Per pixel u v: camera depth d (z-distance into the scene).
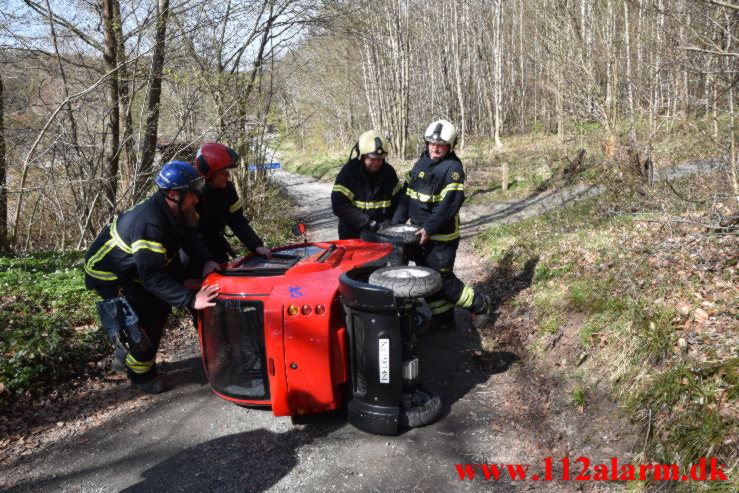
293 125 15.00
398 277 3.43
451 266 4.93
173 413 4.02
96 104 9.85
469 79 40.25
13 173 10.29
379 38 25.36
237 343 3.89
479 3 36.06
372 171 5.06
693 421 2.85
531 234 8.62
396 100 31.52
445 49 33.97
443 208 4.73
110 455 3.47
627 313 3.98
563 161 17.36
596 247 6.05
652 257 4.96
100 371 4.79
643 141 10.35
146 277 3.82
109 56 9.99
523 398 3.89
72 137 9.30
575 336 4.23
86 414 4.04
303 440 3.54
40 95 9.95
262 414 3.92
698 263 4.49
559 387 3.86
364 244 4.70
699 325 3.55
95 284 4.09
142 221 3.82
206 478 3.17
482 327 4.99
